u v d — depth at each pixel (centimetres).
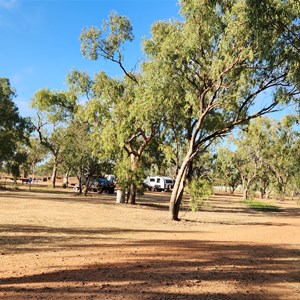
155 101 2127
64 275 740
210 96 2241
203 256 1025
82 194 4172
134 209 2794
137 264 870
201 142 2262
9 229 1386
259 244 1336
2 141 4738
